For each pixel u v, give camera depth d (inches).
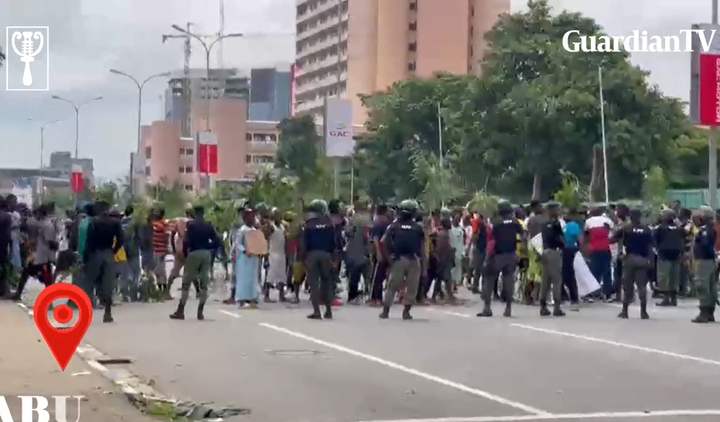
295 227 952.3
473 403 435.5
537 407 426.0
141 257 971.9
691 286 1002.1
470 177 2728.8
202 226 786.8
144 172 3474.4
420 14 4864.7
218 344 636.7
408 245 798.5
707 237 785.6
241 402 437.7
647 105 2568.9
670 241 915.4
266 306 918.4
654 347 629.9
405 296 803.4
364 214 962.7
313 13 5472.4
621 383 490.6
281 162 3944.4
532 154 2539.4
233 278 944.9
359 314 844.6
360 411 416.5
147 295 957.8
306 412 414.3
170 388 473.4
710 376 514.0
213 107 5113.2
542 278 838.5
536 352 604.1
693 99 1106.7
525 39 2829.7
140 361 561.0
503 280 847.1
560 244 834.8
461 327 742.5
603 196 2458.2
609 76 2571.4
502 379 501.7
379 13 4909.0
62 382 470.0
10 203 962.7
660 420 398.9
